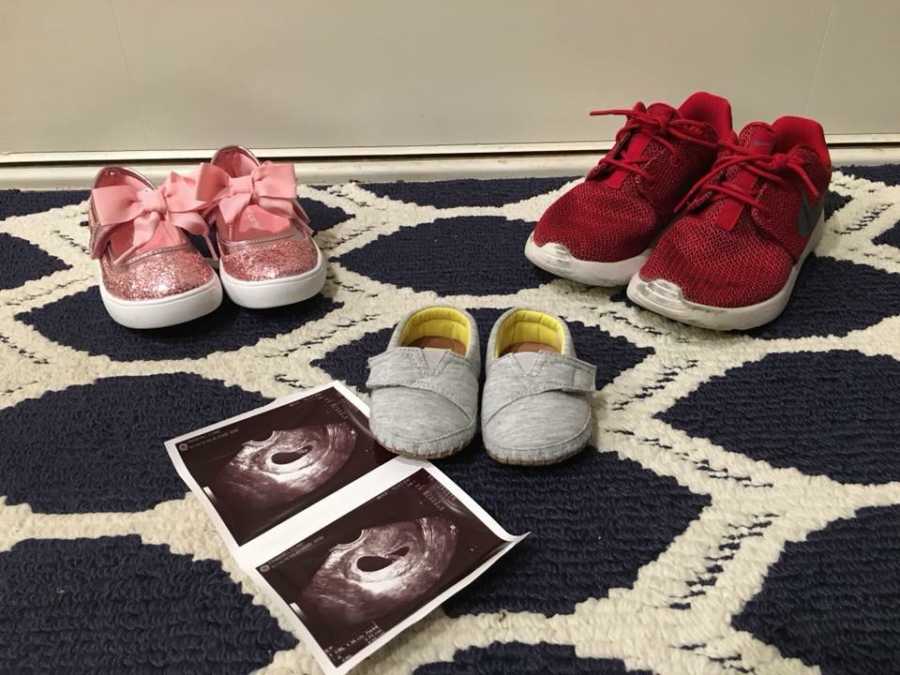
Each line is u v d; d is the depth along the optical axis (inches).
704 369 30.5
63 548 24.0
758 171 31.6
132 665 20.7
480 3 40.3
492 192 43.3
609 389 29.7
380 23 40.9
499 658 20.8
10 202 42.6
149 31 40.9
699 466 26.3
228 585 22.7
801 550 23.4
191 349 32.1
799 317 33.0
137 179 36.1
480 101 44.3
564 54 42.4
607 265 33.1
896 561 23.0
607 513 24.8
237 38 41.3
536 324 29.6
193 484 25.8
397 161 46.0
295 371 30.9
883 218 39.4
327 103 44.1
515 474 26.1
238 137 45.4
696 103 36.4
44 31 40.6
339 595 22.1
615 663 20.6
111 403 29.5
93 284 36.3
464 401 26.2
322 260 33.8
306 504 25.0
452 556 23.1
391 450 25.4
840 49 42.5
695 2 40.6
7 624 21.8
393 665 20.6
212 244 35.5
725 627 21.4
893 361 30.5
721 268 30.9
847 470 26.0
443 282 36.2
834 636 21.1
